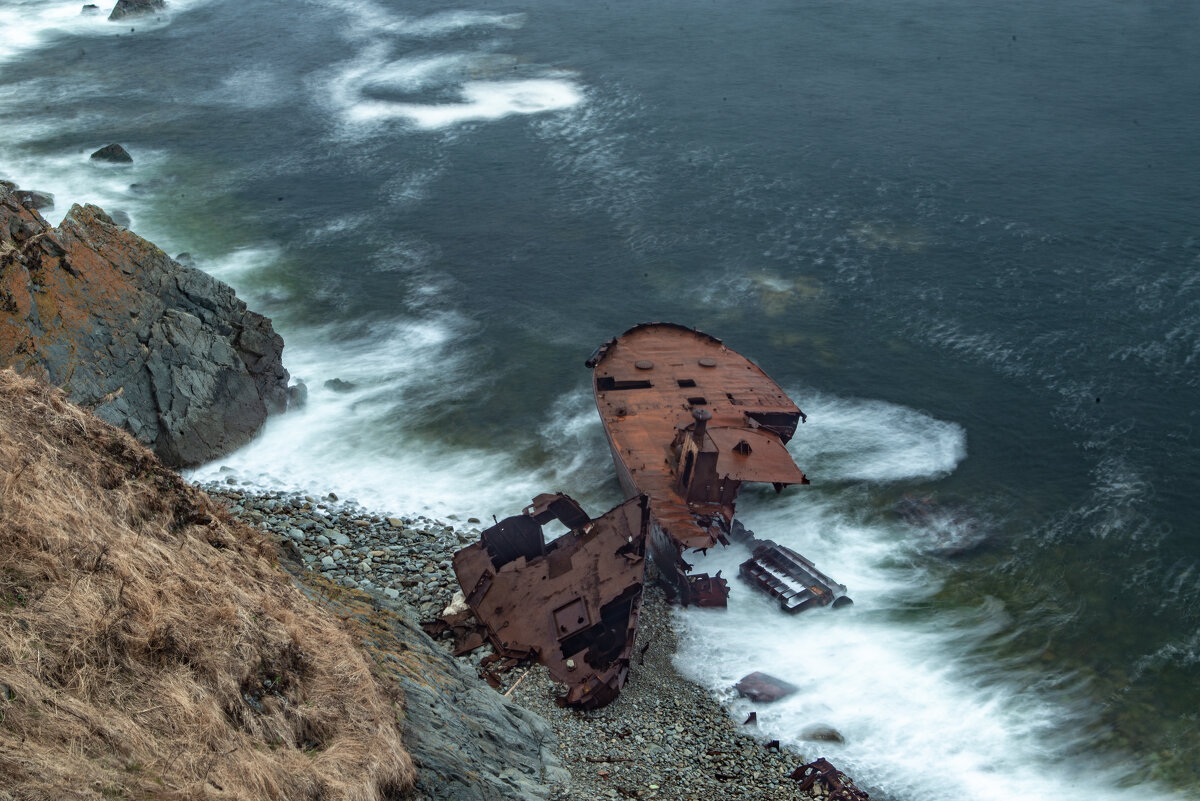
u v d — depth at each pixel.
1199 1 119.62
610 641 31.67
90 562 17.62
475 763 21.16
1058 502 43.81
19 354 37.22
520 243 68.00
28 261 39.06
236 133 88.81
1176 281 60.84
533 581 32.34
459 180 78.06
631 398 45.41
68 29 125.88
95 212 42.59
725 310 59.75
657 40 111.44
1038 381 52.53
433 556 37.03
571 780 23.95
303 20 126.69
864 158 79.44
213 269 64.38
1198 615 37.38
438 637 31.66
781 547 39.44
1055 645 35.91
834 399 51.59
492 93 97.25
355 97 97.56
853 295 61.03
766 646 34.84
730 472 39.75
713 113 89.56
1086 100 89.56
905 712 32.31
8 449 19.27
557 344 56.41
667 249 66.81
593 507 42.97
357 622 25.28
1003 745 31.30
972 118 86.31
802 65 101.38
